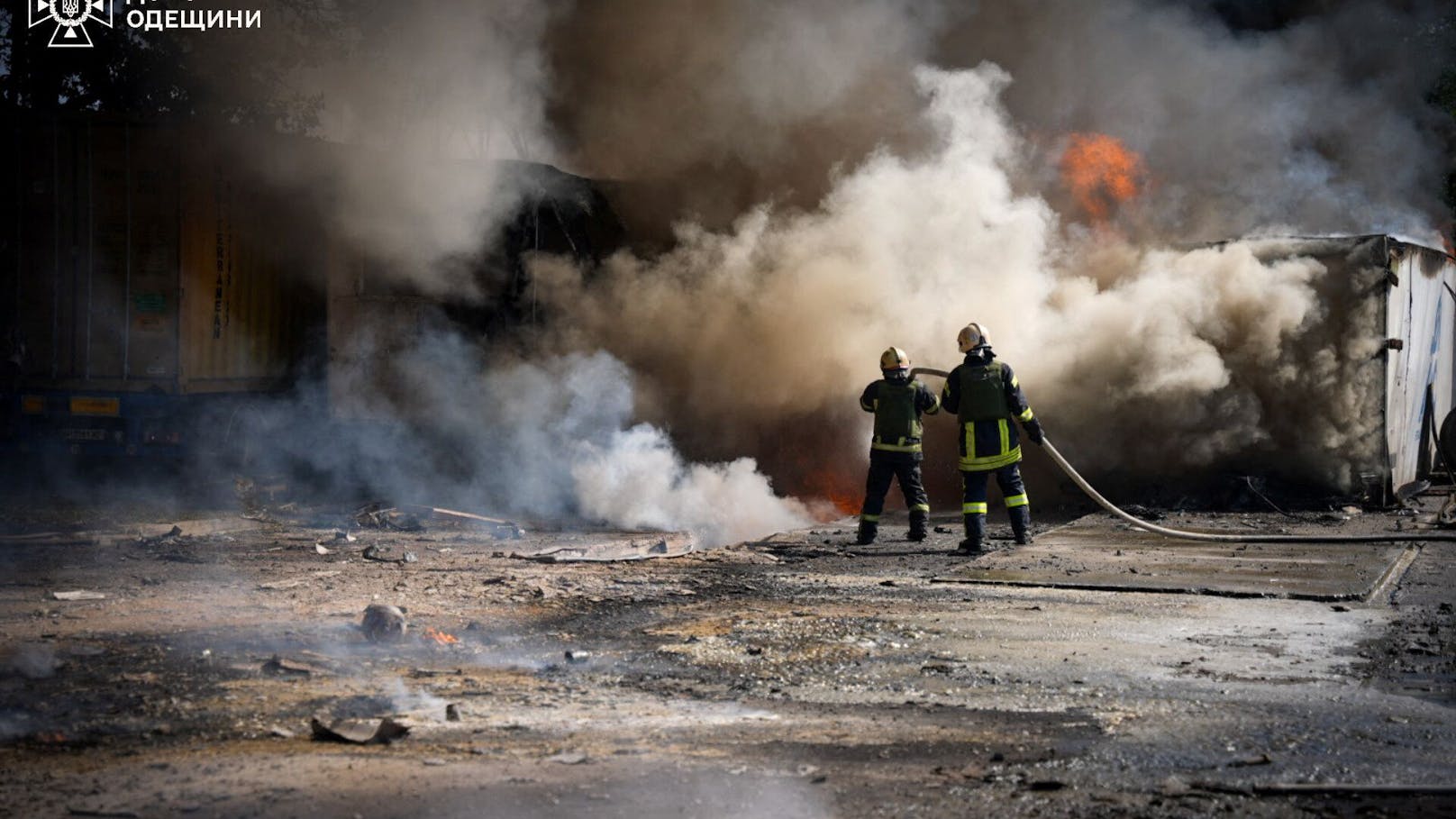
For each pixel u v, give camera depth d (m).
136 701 5.84
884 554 11.14
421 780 4.55
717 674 6.53
